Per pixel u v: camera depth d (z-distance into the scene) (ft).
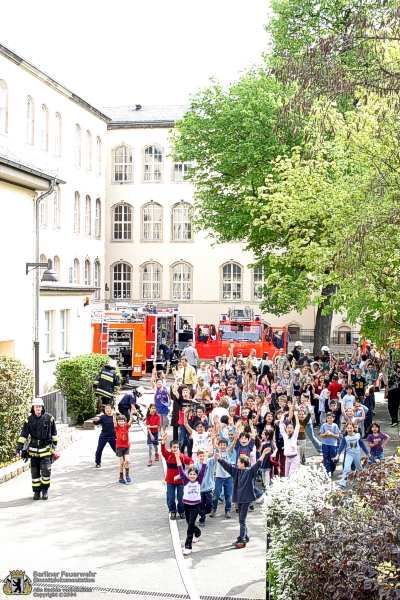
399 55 48.44
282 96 105.19
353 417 56.39
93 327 110.93
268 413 50.75
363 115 58.03
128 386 109.19
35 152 133.80
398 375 74.02
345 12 102.47
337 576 21.45
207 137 114.73
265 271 116.47
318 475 29.76
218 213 118.11
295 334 179.22
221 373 82.58
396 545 20.33
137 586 31.19
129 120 183.11
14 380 53.42
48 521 41.14
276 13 109.70
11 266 64.59
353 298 63.10
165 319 118.73
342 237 63.46
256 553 37.06
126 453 51.01
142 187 183.93
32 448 45.80
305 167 75.66
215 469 44.88
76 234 156.76
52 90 140.97
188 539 37.11
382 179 54.90
